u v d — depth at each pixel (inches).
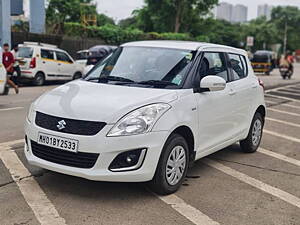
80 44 1101.7
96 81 219.3
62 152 176.9
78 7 1631.4
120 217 168.1
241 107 256.1
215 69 236.4
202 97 211.3
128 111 176.2
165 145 183.9
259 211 182.2
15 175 210.4
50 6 1583.4
